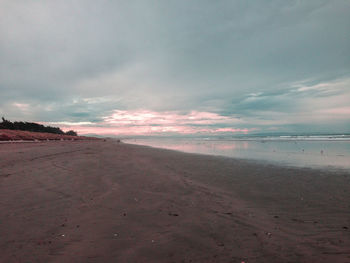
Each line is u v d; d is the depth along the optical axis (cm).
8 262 259
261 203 532
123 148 2695
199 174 921
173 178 823
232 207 500
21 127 6375
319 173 913
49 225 375
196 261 277
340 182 744
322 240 338
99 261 271
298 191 640
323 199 557
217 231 368
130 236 344
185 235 351
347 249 309
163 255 290
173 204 515
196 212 463
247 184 736
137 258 281
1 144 2559
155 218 423
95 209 465
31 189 605
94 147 2706
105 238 334
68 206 477
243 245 321
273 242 331
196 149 2506
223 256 290
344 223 404
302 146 2512
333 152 1773
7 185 639
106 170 964
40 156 1409
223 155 1742
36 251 288
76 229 362
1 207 455
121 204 505
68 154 1634
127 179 786
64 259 272
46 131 7381
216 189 668
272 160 1370
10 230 349
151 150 2388
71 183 692
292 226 393
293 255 293
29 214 422
